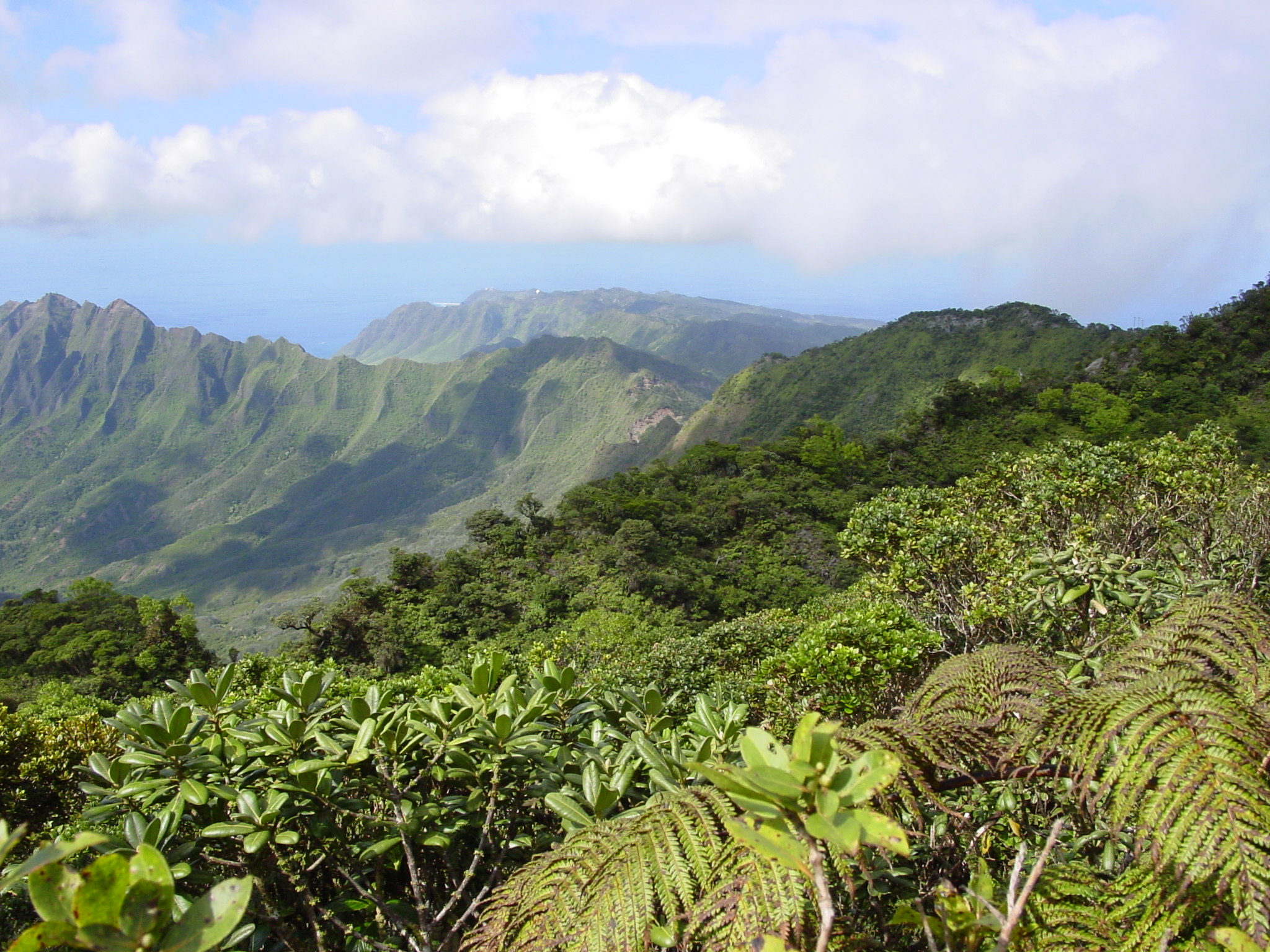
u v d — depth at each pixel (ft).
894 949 4.89
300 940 6.18
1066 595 14.42
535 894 4.20
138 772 6.79
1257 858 3.21
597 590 131.23
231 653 138.72
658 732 8.14
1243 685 4.49
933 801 4.25
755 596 134.21
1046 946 4.22
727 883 3.62
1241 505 31.78
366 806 7.11
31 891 2.58
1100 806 4.72
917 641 22.79
